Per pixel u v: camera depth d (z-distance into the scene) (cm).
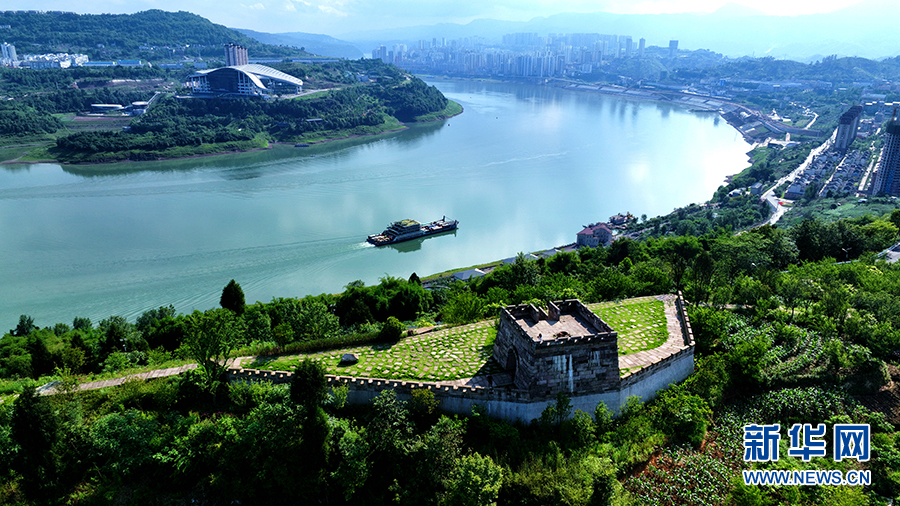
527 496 5281
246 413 5988
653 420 6316
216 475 5359
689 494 5547
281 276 16275
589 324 6481
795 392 6881
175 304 14188
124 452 5494
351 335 7481
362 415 5975
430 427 5781
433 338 7488
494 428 5762
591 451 5691
